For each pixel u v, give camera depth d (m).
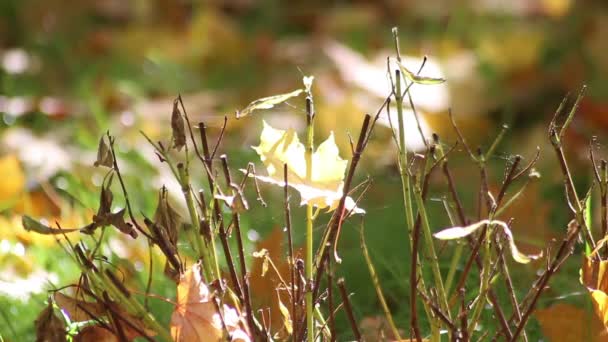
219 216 2.08
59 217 2.76
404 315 2.49
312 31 5.86
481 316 2.38
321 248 2.11
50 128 3.74
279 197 3.01
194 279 2.02
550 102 4.15
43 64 4.77
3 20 5.59
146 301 2.05
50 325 2.03
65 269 2.58
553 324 2.15
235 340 2.03
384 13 6.08
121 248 2.63
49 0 5.73
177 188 3.01
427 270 2.57
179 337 2.02
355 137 3.64
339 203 2.04
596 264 2.07
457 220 2.52
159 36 5.48
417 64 4.10
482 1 5.58
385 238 2.81
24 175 2.97
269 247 2.28
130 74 4.77
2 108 3.84
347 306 2.05
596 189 3.07
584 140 3.50
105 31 5.50
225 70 5.02
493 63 4.43
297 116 3.90
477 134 3.79
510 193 2.91
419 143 3.51
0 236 2.66
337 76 4.23
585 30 4.81
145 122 3.81
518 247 2.59
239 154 3.47
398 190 3.15
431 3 5.84
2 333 2.40
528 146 3.62
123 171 3.08
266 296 2.26
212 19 5.20
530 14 5.45
